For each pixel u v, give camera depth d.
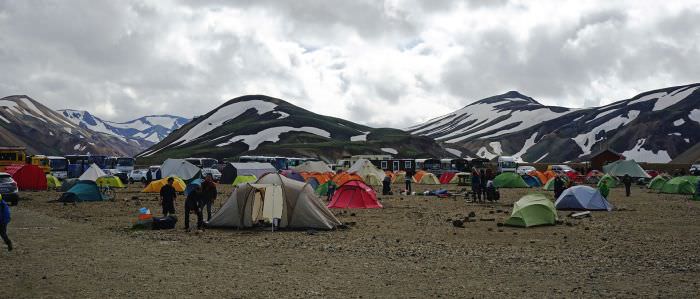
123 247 16.77
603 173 73.56
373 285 11.69
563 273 12.88
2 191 31.47
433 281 12.08
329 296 10.73
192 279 12.21
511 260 14.59
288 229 21.23
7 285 11.52
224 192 48.47
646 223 23.11
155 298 10.54
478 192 36.09
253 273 12.91
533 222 21.97
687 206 32.06
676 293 10.84
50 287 11.37
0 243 17.23
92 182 36.25
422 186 60.28
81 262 14.17
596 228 21.45
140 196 41.50
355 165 65.75
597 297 10.60
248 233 20.27
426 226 22.44
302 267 13.68
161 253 15.71
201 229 21.14
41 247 16.61
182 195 42.88
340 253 15.79
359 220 24.81
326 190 42.28
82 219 24.94
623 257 14.91
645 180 66.44
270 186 21.67
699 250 15.95
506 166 87.25
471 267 13.67
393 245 17.28
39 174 49.00
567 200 29.31
